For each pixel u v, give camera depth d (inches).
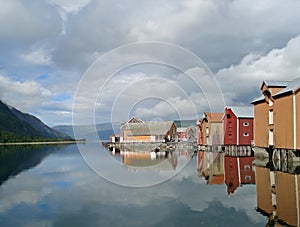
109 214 445.7
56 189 630.5
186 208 466.9
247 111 1502.2
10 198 553.9
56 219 427.5
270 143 1122.0
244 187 611.5
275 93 1062.4
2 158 1418.6
